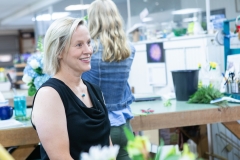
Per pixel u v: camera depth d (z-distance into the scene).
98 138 1.81
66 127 1.74
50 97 1.72
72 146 1.75
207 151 3.42
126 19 5.53
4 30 17.78
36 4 9.79
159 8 5.12
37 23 9.95
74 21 1.84
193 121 2.70
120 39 2.22
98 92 1.97
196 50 3.61
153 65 4.09
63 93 1.76
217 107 2.76
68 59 1.81
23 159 2.55
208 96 2.95
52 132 1.70
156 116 2.61
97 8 2.22
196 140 3.44
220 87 3.20
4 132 2.31
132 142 0.94
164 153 1.02
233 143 3.48
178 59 3.81
